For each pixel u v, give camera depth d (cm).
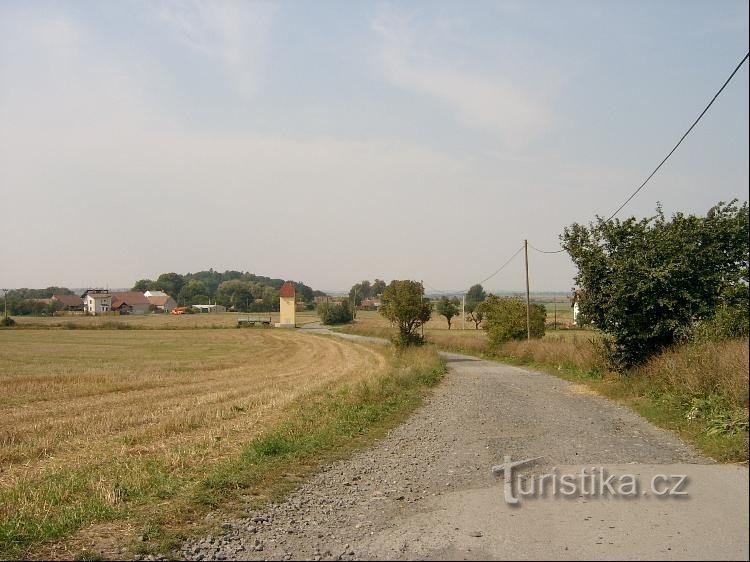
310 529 711
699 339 1647
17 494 910
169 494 876
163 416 1702
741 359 1216
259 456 1084
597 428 1252
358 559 599
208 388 2512
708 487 745
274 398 2058
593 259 2033
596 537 599
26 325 8088
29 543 691
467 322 10144
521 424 1348
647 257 1928
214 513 787
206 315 13862
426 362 2995
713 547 558
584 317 2159
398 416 1580
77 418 1703
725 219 1892
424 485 874
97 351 4909
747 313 1625
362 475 966
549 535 613
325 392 2155
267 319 11688
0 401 2102
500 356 4006
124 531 727
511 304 4300
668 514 654
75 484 948
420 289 4097
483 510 714
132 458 1163
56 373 3055
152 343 6012
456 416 1538
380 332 7444
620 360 2061
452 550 592
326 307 11544
